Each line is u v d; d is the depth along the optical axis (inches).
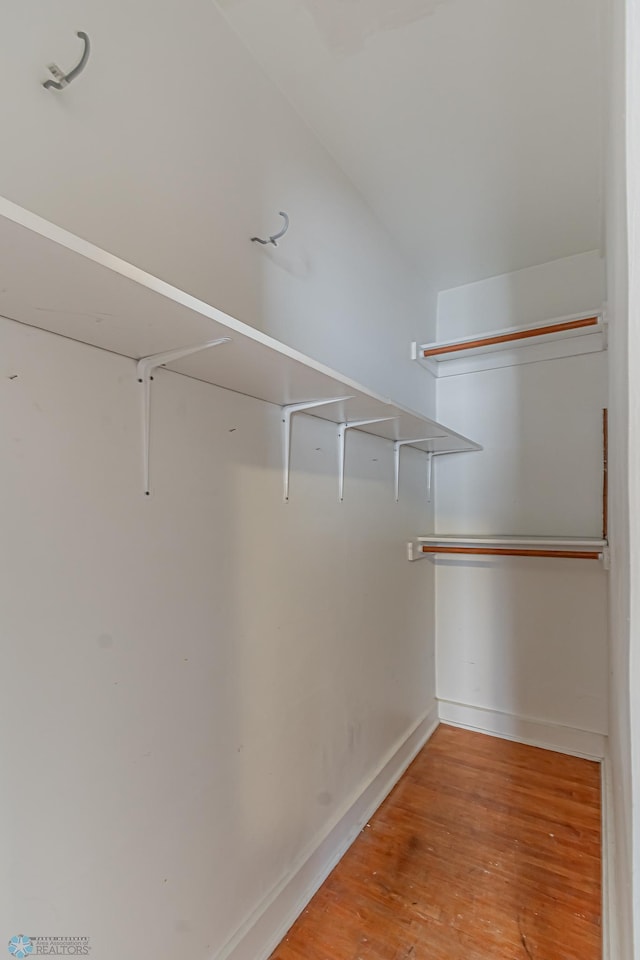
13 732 30.5
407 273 94.7
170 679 41.8
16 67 30.7
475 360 104.4
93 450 36.0
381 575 82.3
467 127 62.3
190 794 43.4
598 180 72.2
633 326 18.8
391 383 87.0
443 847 65.8
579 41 50.1
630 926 26.5
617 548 40.2
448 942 51.5
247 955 48.4
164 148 41.4
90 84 35.3
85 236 35.0
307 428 62.6
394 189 74.7
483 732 100.1
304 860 58.0
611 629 60.5
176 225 42.6
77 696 34.3
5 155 30.1
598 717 89.2
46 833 32.1
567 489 94.2
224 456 48.5
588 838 66.7
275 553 55.7
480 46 50.9
